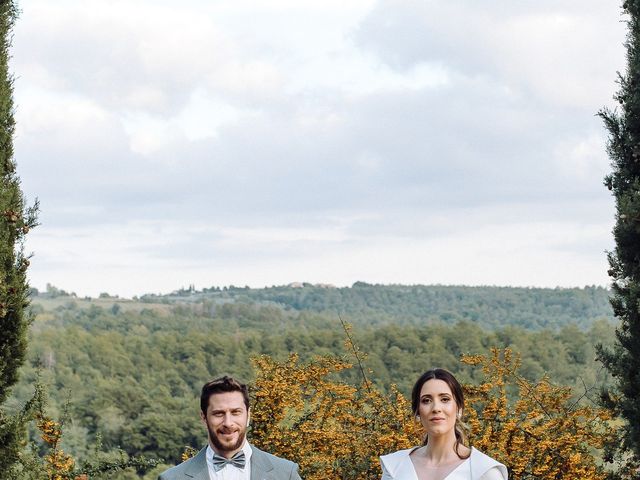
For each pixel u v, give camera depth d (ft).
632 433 35.55
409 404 38.81
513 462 34.73
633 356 36.29
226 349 310.04
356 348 41.88
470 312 556.51
